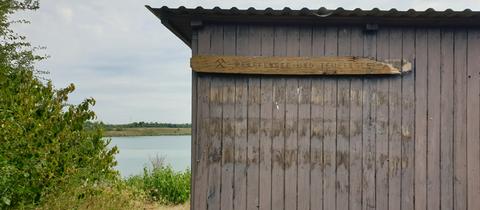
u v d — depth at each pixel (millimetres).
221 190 6195
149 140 90375
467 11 5703
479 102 6164
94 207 8367
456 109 6168
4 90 7812
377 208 6148
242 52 6211
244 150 6211
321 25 6219
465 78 6176
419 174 6160
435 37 6203
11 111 7273
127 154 36625
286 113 6223
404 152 6168
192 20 6109
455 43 6199
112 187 9852
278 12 5828
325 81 6234
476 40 6207
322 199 6180
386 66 6145
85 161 8758
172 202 12797
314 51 6203
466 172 6152
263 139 6215
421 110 6168
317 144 6199
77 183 8211
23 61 12594
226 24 6215
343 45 6199
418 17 5887
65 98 8586
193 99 6223
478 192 6148
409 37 6203
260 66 6176
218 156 6207
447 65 6188
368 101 6203
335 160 6188
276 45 6207
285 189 6184
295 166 6195
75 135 8672
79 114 8641
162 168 14281
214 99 6227
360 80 6223
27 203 6980
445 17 5875
